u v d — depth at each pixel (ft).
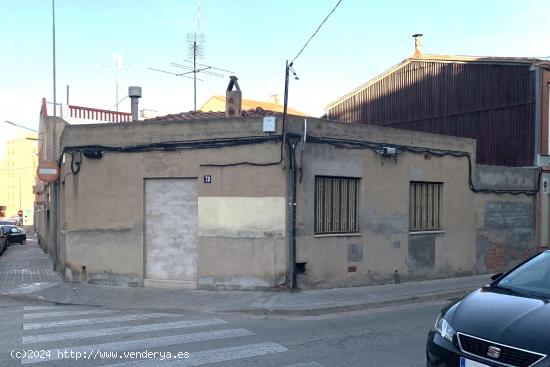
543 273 19.54
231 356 21.57
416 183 47.03
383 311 33.50
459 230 50.16
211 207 39.09
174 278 40.68
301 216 38.06
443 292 39.75
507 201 55.36
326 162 39.60
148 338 24.75
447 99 69.41
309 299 34.91
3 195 350.23
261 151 37.78
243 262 38.14
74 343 23.62
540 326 14.46
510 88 62.23
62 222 48.83
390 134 44.16
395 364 20.67
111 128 42.42
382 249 43.45
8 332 25.98
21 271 53.93
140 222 41.39
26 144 336.08
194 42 72.43
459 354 15.06
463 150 50.62
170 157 40.47
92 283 43.06
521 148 60.75
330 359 21.31
